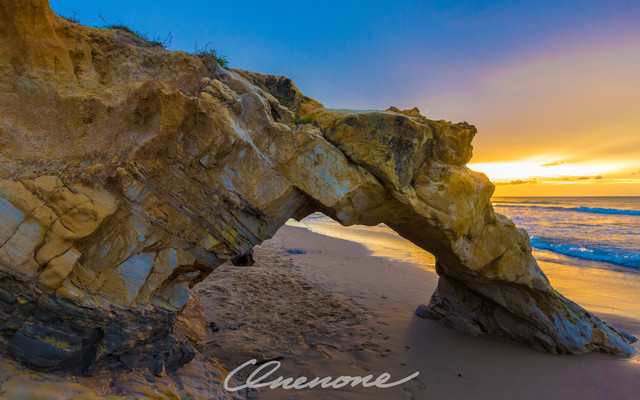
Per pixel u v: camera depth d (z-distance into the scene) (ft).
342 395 16.25
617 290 38.14
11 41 12.71
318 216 139.54
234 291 30.94
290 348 20.90
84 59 14.33
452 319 25.70
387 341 22.67
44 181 11.55
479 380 18.49
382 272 43.21
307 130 17.03
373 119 17.40
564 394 17.37
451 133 20.43
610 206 216.95
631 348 22.89
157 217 13.60
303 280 36.22
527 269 22.61
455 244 20.49
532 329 22.97
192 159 14.14
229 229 15.35
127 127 13.56
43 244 10.96
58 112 12.86
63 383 10.85
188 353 15.40
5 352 10.53
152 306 13.78
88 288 11.99
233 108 15.35
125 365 12.95
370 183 17.26
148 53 15.64
